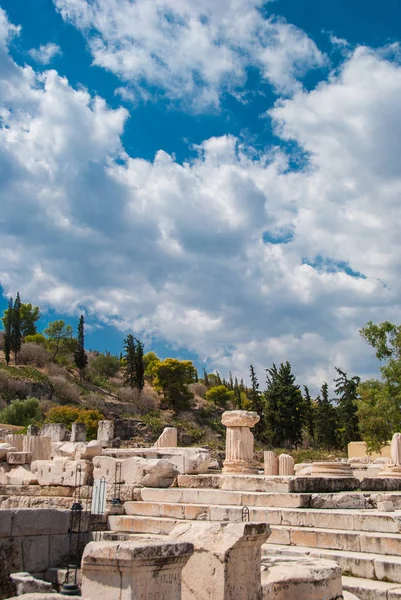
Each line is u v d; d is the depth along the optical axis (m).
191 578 8.27
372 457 51.53
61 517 12.48
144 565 7.14
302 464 30.27
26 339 102.06
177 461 21.73
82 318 100.94
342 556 11.30
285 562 9.80
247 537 8.27
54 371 90.25
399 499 14.91
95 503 15.13
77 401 81.88
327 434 75.00
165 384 92.88
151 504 15.79
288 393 75.81
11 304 93.38
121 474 17.75
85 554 7.31
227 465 22.06
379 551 11.65
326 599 8.96
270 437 75.31
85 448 20.03
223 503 15.66
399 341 48.22
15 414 62.28
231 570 8.10
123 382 95.31
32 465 20.22
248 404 89.38
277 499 14.95
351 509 14.71
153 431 74.12
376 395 48.47
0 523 11.45
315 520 13.35
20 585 9.15
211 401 101.06
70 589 8.66
